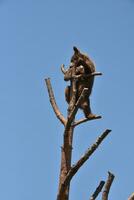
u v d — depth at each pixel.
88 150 13.91
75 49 16.83
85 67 16.77
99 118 16.50
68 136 15.35
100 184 14.22
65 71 16.61
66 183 14.27
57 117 16.19
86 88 14.98
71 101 15.73
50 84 16.70
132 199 14.01
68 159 15.23
